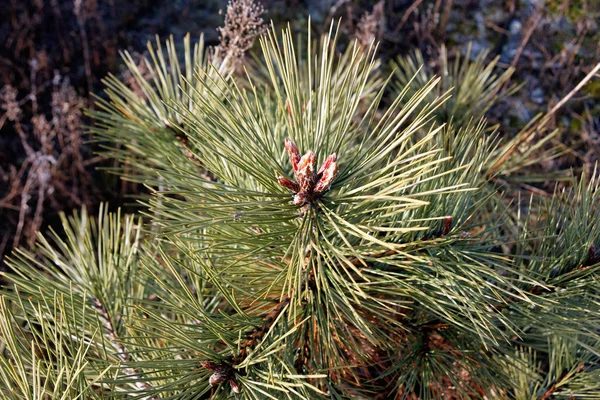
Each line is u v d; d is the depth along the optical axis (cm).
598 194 52
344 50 156
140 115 62
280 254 45
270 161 42
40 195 131
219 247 43
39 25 156
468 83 83
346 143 50
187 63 61
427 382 55
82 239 64
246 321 45
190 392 42
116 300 56
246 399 42
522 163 86
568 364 62
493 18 171
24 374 38
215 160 48
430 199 46
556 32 168
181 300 45
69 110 136
